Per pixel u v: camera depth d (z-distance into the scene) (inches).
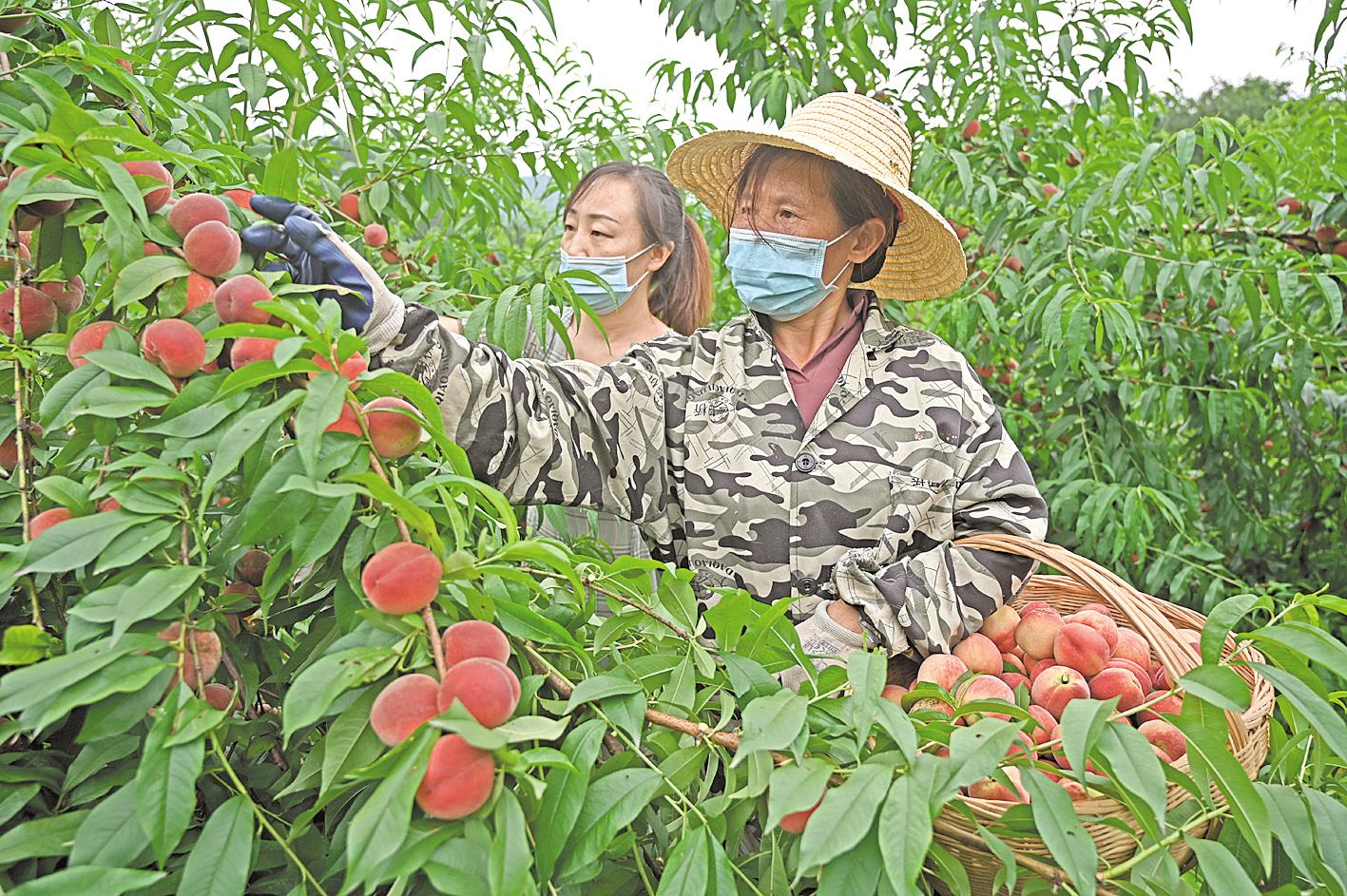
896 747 41.3
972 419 71.9
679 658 46.1
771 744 37.2
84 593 43.3
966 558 65.7
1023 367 155.0
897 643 63.5
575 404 66.6
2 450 47.7
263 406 39.2
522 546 38.7
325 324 37.2
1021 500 70.9
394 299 52.6
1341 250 135.8
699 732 42.1
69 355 41.0
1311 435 161.8
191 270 41.8
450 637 36.4
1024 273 135.2
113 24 62.4
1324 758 46.2
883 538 69.0
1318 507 159.0
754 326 75.0
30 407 46.9
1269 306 139.5
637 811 36.5
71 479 44.7
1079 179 133.3
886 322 75.2
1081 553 144.4
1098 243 134.6
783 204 72.1
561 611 49.0
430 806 31.6
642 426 69.6
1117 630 67.0
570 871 35.3
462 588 38.6
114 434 41.4
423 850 31.2
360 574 38.8
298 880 39.9
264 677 48.2
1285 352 151.8
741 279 73.4
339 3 78.5
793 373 73.4
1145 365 146.6
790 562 69.4
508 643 38.1
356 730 35.2
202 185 52.2
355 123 97.7
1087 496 143.5
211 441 38.4
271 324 40.1
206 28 75.7
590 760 36.7
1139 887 38.4
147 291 39.6
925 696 48.3
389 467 41.4
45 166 37.9
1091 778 41.5
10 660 35.5
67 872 29.7
